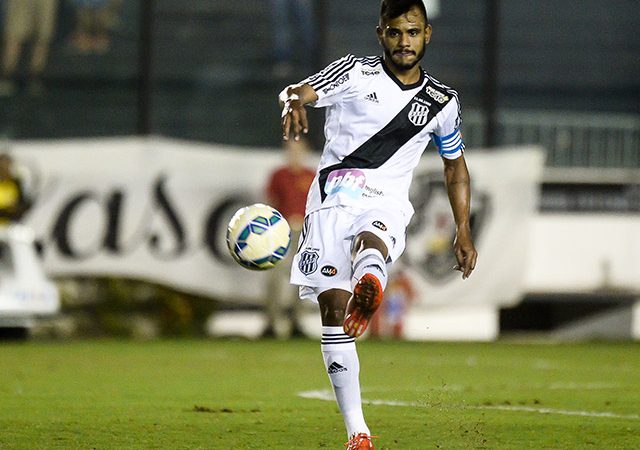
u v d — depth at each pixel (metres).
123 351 53.62
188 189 66.50
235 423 29.17
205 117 72.62
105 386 37.97
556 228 71.81
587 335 73.94
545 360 51.56
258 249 24.22
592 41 75.56
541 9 75.06
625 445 26.11
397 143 25.05
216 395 35.53
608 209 72.50
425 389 37.97
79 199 65.69
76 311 65.69
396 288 66.19
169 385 38.50
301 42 72.88
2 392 35.81
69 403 33.16
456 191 26.25
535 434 27.69
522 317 75.06
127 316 66.38
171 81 72.31
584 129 75.44
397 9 24.70
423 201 66.81
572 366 48.41
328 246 24.47
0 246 58.59
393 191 25.06
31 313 58.34
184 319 66.94
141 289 66.75
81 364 46.28
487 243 68.06
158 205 66.31
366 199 24.78
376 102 24.83
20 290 58.09
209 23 72.56
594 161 75.50
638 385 40.09
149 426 28.55
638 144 75.88
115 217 66.06
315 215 24.89
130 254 66.12
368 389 37.84
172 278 66.31
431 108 25.12
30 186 65.19
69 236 65.56
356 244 23.67
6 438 26.45
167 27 72.25
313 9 72.62
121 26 72.06
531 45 75.00
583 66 75.50
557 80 75.25
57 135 71.88
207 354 52.22
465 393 36.97
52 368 44.28
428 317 69.75
